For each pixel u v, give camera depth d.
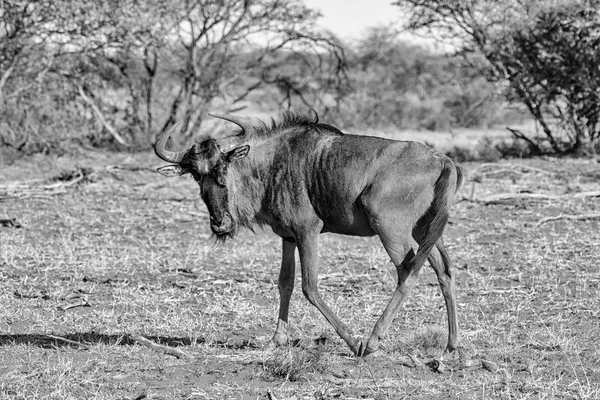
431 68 109.00
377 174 17.89
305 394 15.91
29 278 25.73
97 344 19.00
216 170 18.45
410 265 17.59
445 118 88.44
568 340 19.05
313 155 18.56
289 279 19.33
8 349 18.66
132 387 16.30
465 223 34.44
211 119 66.19
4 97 55.00
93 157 57.84
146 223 35.38
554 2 54.22
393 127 87.88
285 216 18.77
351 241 31.72
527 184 44.22
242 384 16.56
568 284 24.78
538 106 58.41
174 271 27.00
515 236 31.91
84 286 24.92
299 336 19.84
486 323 20.95
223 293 24.39
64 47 57.19
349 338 18.14
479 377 16.69
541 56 57.12
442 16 59.09
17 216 36.38
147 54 60.16
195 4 59.09
